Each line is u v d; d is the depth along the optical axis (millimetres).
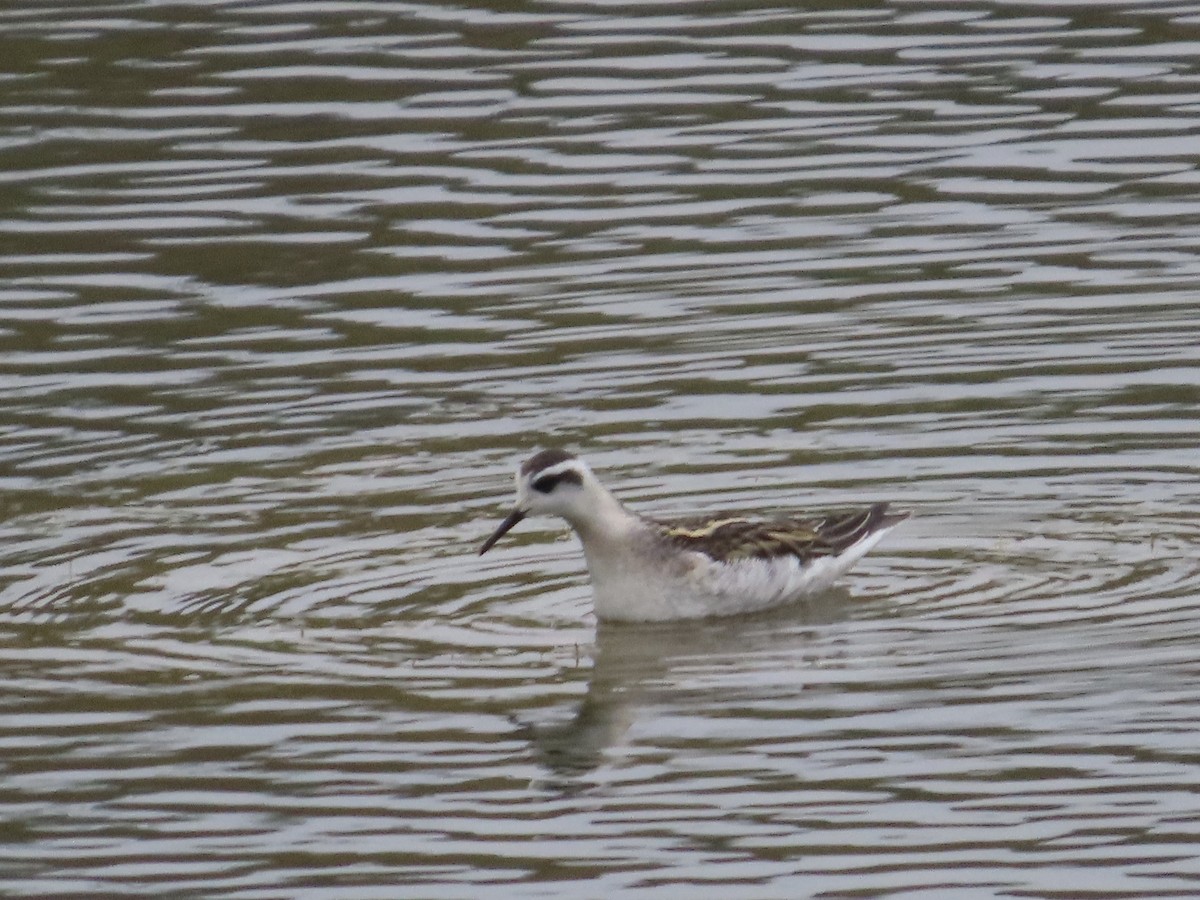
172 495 19188
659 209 24594
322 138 26422
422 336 22156
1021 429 19984
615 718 15156
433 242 24078
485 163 25734
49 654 16312
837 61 27969
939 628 16672
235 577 17703
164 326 22531
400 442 20094
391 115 26875
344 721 15203
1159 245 23438
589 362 21547
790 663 16125
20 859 13453
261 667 16078
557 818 13820
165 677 15922
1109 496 18781
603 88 27359
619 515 17078
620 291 22938
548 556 18250
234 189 25375
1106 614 16703
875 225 24109
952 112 26469
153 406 20922
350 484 19359
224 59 28375
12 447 20156
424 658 16281
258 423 20547
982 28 28812
